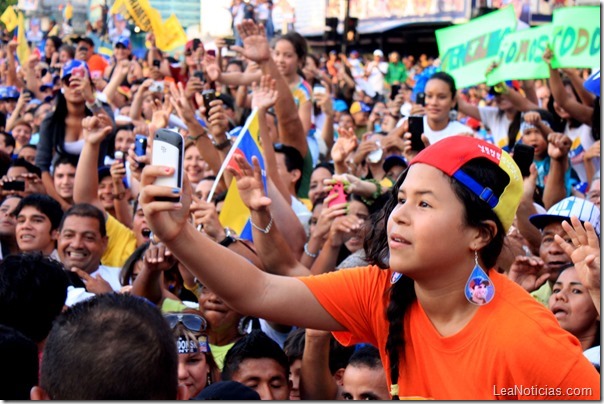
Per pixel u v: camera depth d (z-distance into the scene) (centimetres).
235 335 564
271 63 799
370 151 883
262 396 445
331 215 575
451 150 299
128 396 246
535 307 297
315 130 1146
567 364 282
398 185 323
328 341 472
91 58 1619
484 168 298
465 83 1072
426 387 307
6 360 313
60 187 870
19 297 402
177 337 450
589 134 938
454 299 302
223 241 558
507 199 301
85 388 245
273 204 628
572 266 495
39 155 939
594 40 930
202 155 793
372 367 428
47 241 679
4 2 2205
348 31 2359
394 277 315
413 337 311
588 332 486
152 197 307
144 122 1055
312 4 2416
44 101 1416
